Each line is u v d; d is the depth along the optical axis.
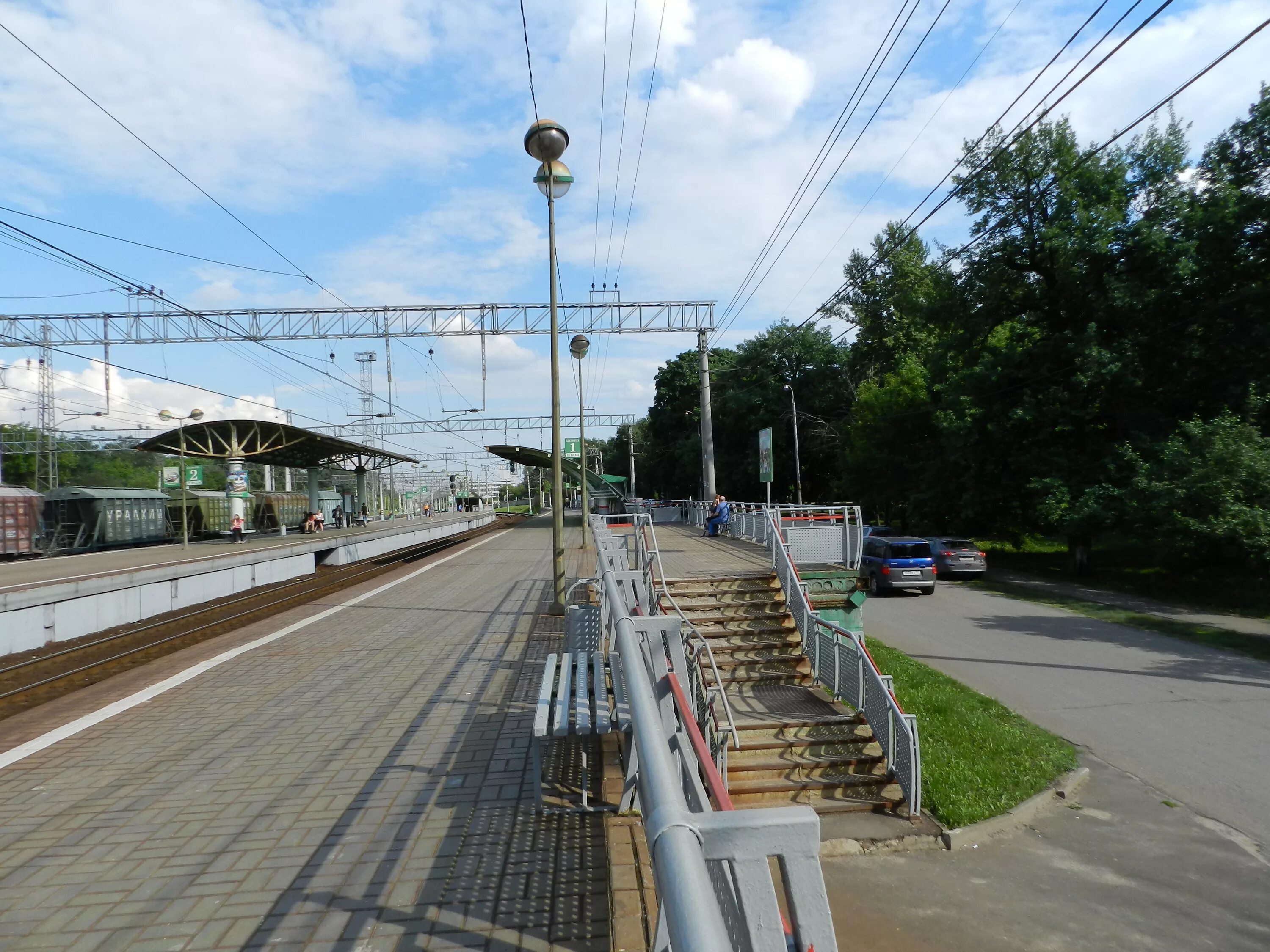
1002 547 33.56
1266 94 20.97
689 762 3.35
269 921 4.12
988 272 27.30
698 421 63.78
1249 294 20.73
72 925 4.12
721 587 11.13
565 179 13.26
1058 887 5.41
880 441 36.59
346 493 63.31
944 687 10.35
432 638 12.06
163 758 6.84
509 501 161.12
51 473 42.97
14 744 7.40
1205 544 18.03
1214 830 6.34
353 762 6.61
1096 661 12.28
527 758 6.59
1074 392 24.38
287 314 27.91
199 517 38.56
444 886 4.47
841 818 6.50
